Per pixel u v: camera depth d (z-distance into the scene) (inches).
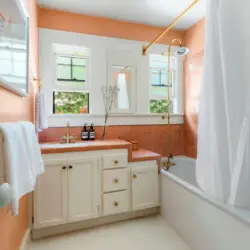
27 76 58.1
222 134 56.1
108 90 102.3
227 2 53.2
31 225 69.5
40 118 77.8
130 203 82.0
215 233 55.9
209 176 60.2
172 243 68.3
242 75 51.0
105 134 101.7
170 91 118.0
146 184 84.5
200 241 61.9
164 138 113.2
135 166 83.6
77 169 74.2
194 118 108.3
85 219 75.9
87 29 98.3
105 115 101.2
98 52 100.3
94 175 76.6
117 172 79.5
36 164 48.3
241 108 51.1
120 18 101.8
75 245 67.4
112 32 102.5
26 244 63.4
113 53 103.1
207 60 60.0
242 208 51.4
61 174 72.2
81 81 100.6
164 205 84.4
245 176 51.3
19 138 37.5
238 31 51.6
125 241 69.4
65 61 98.0
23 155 38.0
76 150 73.7
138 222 81.9
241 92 51.1
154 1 87.1
